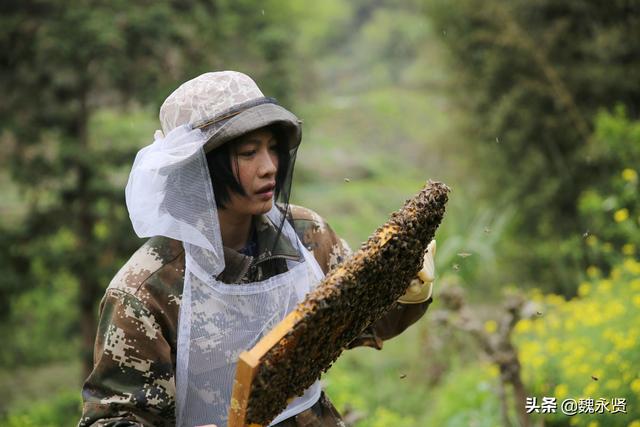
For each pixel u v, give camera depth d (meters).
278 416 1.77
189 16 11.21
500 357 4.05
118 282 1.70
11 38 10.62
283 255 1.79
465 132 11.38
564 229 9.84
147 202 1.69
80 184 11.00
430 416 6.64
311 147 24.33
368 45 37.97
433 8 10.90
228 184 1.68
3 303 11.02
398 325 1.99
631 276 5.52
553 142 9.87
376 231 1.56
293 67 12.21
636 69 9.07
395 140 26.52
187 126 1.67
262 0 12.84
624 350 4.29
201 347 1.70
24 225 10.99
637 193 6.62
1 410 11.23
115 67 10.30
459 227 10.12
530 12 9.86
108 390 1.65
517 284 9.92
